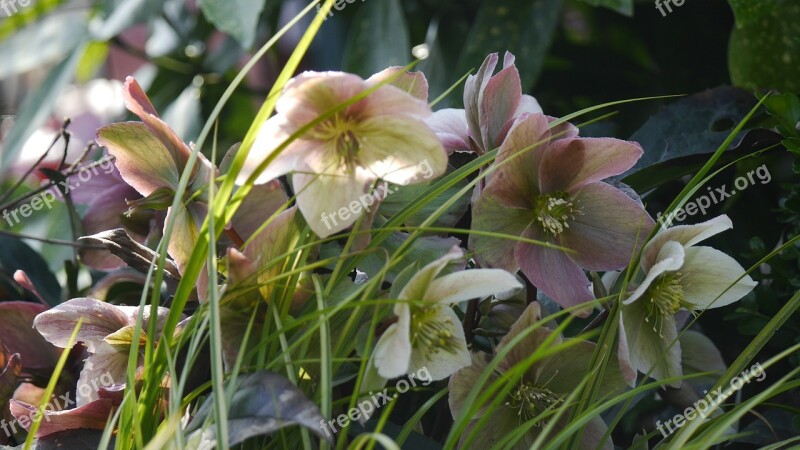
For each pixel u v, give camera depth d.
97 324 0.69
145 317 0.68
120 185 0.82
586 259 0.69
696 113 0.84
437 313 0.65
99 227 0.82
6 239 0.86
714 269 0.69
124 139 0.68
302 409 0.60
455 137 0.71
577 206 0.70
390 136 0.64
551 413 0.67
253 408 0.61
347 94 0.63
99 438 0.68
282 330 0.64
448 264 0.67
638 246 0.69
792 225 0.82
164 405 0.68
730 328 0.83
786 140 0.75
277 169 0.65
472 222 0.68
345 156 0.65
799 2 0.87
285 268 0.66
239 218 0.68
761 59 0.89
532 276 0.68
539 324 0.64
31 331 0.76
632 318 0.69
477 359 0.67
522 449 0.69
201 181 0.68
